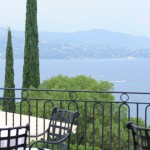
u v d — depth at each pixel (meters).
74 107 21.09
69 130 5.39
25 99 7.02
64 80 23.69
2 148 4.36
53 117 5.91
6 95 30.28
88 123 21.53
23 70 31.86
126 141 20.80
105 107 22.08
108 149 20.94
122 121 22.44
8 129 4.36
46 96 22.33
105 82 23.08
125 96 6.67
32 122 9.91
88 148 14.76
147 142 4.04
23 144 4.52
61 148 5.58
